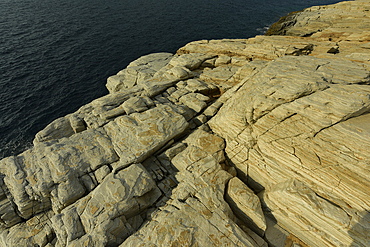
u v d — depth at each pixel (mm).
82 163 19094
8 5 85875
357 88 15211
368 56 20453
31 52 55469
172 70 31109
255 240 14367
